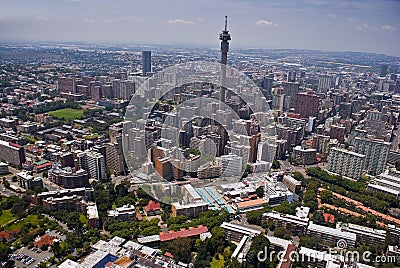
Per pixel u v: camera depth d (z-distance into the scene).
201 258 196.38
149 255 187.75
